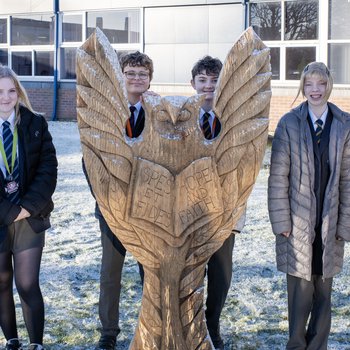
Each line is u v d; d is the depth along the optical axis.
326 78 3.20
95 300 4.57
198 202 2.52
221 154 2.54
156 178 2.49
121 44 16.36
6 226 3.34
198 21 15.32
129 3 16.02
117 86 2.50
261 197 8.25
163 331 2.64
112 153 2.51
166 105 2.47
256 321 4.20
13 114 3.37
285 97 14.40
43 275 5.12
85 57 2.51
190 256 2.58
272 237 6.27
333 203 3.21
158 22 15.75
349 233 3.25
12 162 3.34
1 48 18.02
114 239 3.59
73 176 9.73
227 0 14.92
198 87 3.43
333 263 3.24
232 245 3.57
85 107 2.54
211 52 15.26
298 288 3.28
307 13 14.19
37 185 3.35
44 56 17.59
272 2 14.48
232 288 4.81
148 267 2.61
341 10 13.84
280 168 3.26
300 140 3.23
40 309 3.43
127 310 4.35
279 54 14.52
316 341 3.36
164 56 15.75
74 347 3.81
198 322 2.66
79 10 16.78
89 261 5.50
